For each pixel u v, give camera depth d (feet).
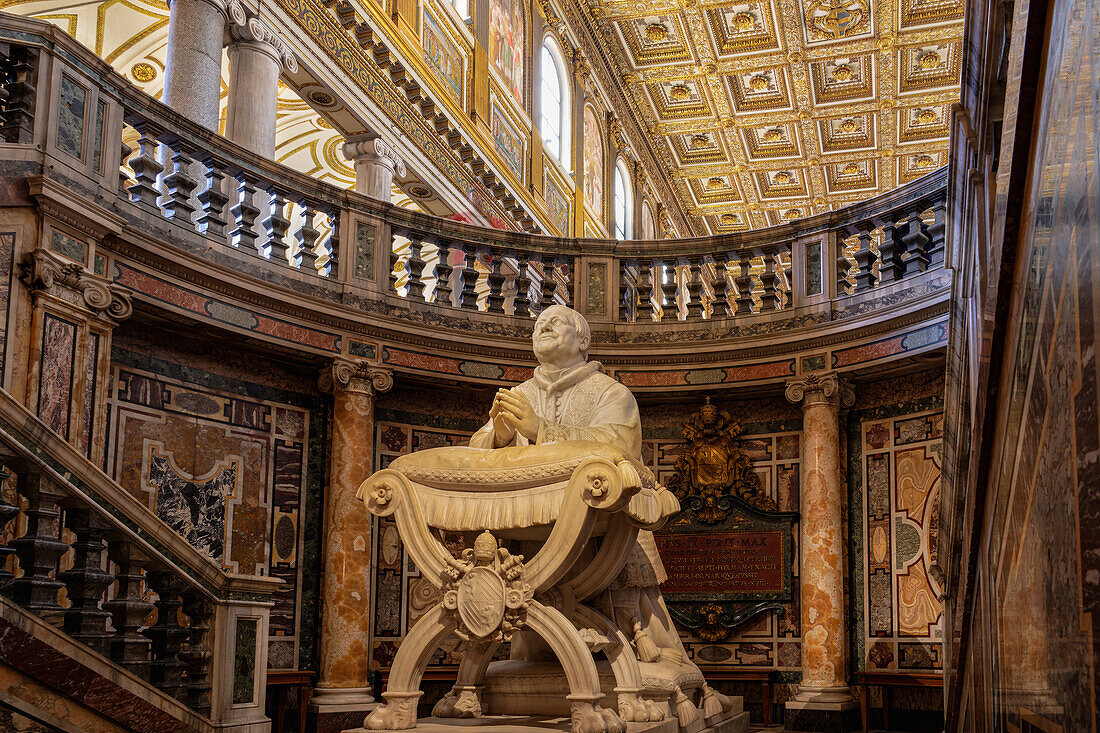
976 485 9.67
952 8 64.23
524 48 60.85
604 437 15.43
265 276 27.94
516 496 13.76
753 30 68.64
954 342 13.73
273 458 29.09
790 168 84.89
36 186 21.52
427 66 46.83
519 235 33.50
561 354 17.16
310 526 29.66
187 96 30.27
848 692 29.40
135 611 16.66
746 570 32.60
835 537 30.07
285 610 28.50
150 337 26.35
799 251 32.09
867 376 31.07
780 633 31.86
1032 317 5.81
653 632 16.76
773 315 32.07
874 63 70.38
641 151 82.53
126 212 24.29
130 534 16.62
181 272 25.67
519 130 58.23
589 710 12.89
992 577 9.57
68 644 14.88
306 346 28.89
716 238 33.55
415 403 32.68
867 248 31.12
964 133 10.86
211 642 17.83
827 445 30.48
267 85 34.27
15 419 15.17
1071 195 4.30
